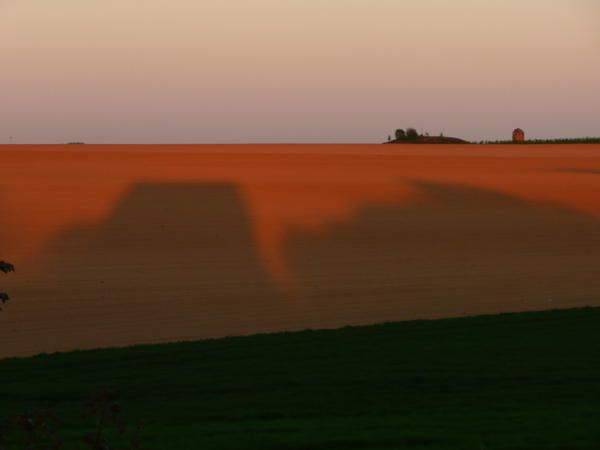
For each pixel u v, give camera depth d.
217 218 67.19
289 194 83.62
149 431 16.69
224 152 162.38
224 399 19.72
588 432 15.48
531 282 44.31
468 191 87.31
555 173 109.62
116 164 121.81
